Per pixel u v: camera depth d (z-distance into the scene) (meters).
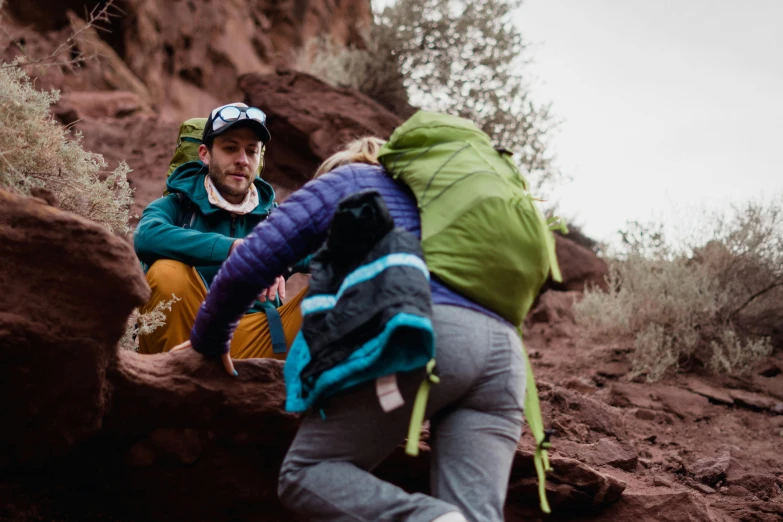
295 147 8.35
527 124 9.82
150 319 2.92
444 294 2.04
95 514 2.91
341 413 2.04
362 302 1.94
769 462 4.36
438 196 2.11
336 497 2.00
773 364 5.72
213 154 3.27
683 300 5.95
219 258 3.04
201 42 13.16
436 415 2.17
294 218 2.19
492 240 2.03
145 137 8.58
